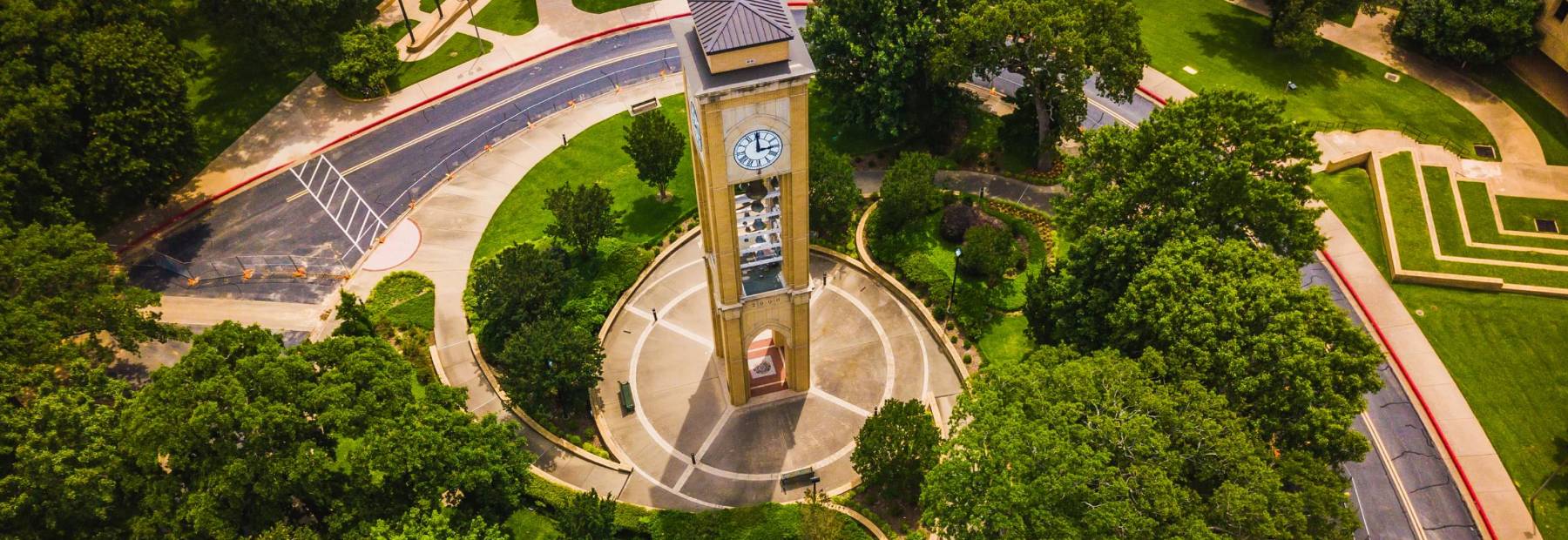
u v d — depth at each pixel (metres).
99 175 82.69
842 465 72.38
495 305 76.69
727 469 72.44
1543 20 98.75
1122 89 89.56
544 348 71.25
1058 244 87.75
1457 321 81.25
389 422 59.41
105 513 56.34
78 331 69.50
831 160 86.31
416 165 100.75
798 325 69.88
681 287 85.69
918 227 89.12
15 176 76.75
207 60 111.00
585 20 120.12
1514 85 103.12
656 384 78.25
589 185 97.31
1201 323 60.38
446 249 91.31
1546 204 90.06
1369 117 100.56
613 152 101.38
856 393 77.00
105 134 83.50
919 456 65.62
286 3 100.44
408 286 87.31
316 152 102.31
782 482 71.19
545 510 69.25
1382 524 68.62
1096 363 60.38
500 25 119.50
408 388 63.75
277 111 106.62
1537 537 67.19
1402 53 108.81
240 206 96.38
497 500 63.88
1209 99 72.81
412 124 105.94
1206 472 55.09
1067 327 69.38
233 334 63.31
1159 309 62.00
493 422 64.94
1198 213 69.12
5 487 54.72
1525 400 75.19
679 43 54.94
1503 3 99.94
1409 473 71.44
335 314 85.69
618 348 81.00
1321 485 54.59
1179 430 56.16
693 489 71.19
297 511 64.38
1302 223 69.00
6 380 60.47
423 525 57.34
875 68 93.25
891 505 68.75
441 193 97.19
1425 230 87.56
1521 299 82.38
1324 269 86.75
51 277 67.75
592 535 62.50
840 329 81.56
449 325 83.88
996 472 55.09
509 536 64.81
